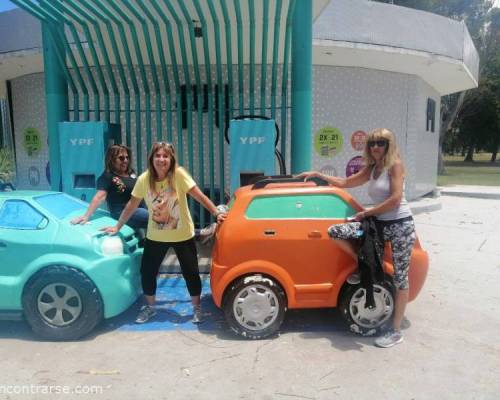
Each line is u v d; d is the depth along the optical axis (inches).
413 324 175.2
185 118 402.9
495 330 169.8
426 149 549.3
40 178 464.1
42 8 236.8
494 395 125.2
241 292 157.6
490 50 1206.3
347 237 149.8
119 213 204.5
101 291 157.9
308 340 159.5
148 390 127.8
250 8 228.7
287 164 406.9
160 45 256.5
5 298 157.8
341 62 415.2
